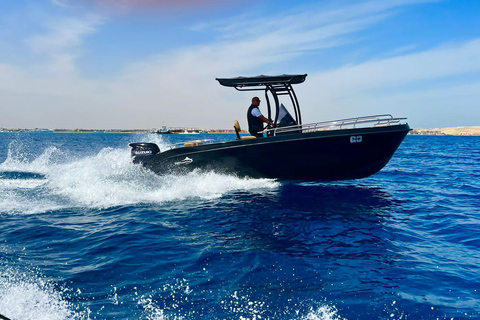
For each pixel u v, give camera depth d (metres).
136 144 9.93
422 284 3.57
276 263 4.09
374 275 3.78
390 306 3.10
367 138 8.02
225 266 4.00
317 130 8.40
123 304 3.10
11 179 10.22
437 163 19.28
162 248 4.61
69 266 3.99
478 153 30.16
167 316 2.90
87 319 2.83
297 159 8.52
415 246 4.79
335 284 3.54
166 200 7.77
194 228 5.61
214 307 3.06
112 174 9.80
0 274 3.71
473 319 2.90
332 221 6.04
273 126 9.10
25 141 47.94
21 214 6.51
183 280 3.62
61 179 9.76
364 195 8.53
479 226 5.81
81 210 6.89
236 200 7.71
